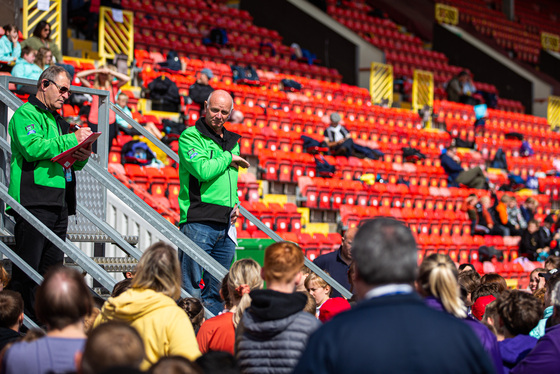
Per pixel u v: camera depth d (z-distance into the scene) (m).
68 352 2.85
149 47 15.85
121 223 7.56
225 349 3.90
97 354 2.38
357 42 19.61
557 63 27.83
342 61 19.80
